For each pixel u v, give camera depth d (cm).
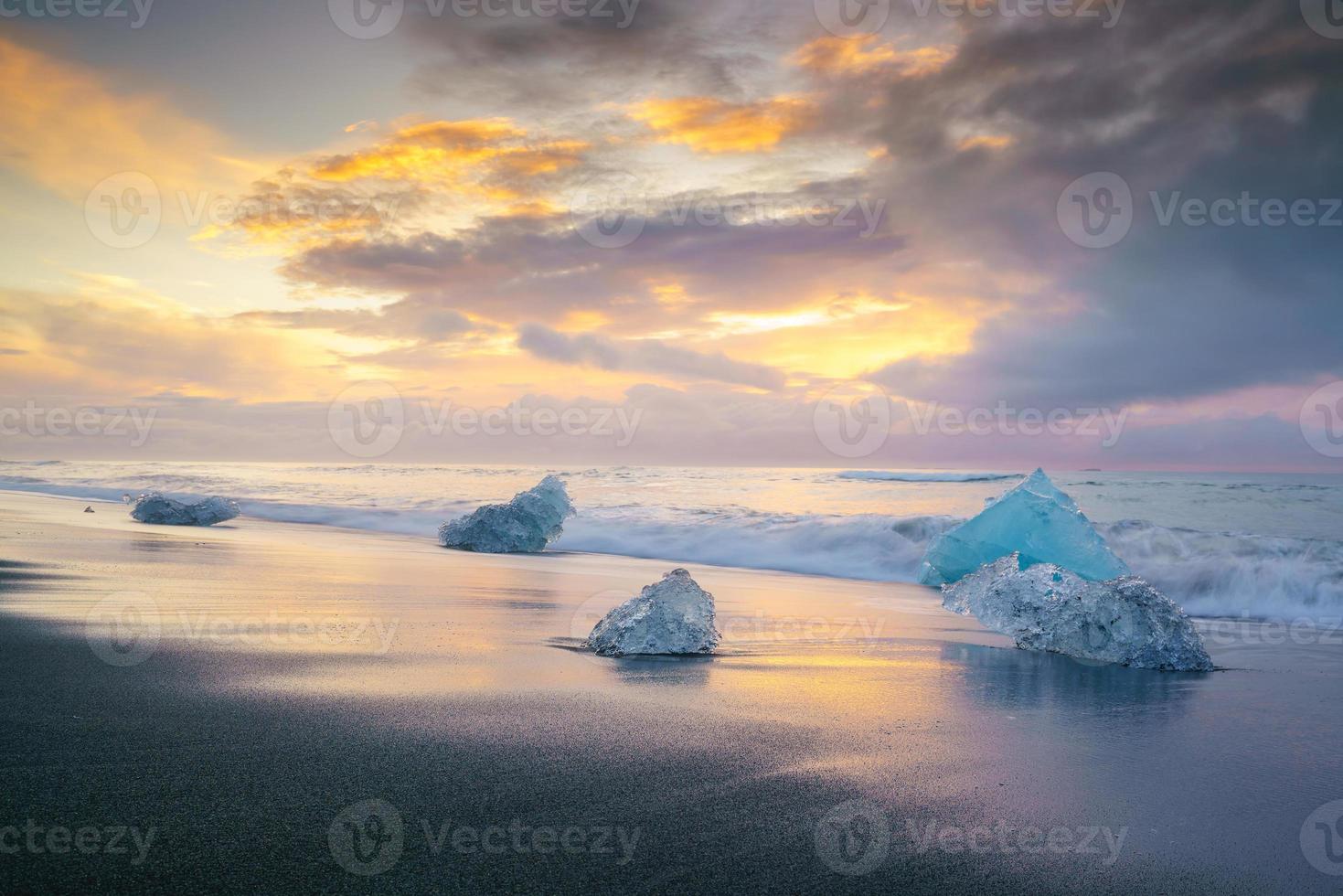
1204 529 1438
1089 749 345
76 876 206
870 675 473
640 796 275
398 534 1430
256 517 1659
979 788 295
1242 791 300
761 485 2698
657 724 354
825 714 382
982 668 503
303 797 260
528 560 1078
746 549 1248
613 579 866
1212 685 479
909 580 1034
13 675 388
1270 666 545
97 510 1495
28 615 528
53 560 805
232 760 289
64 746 296
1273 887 228
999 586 651
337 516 1639
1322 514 1642
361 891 205
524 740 326
